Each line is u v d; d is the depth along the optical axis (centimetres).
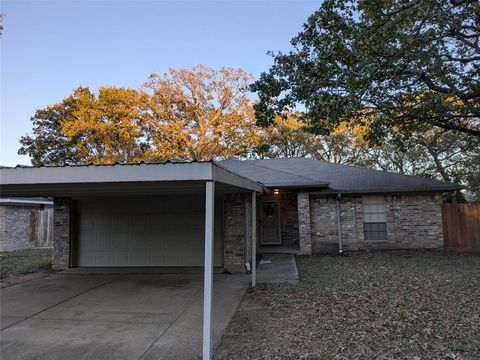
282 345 443
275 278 866
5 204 1619
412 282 774
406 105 1143
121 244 1108
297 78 1055
